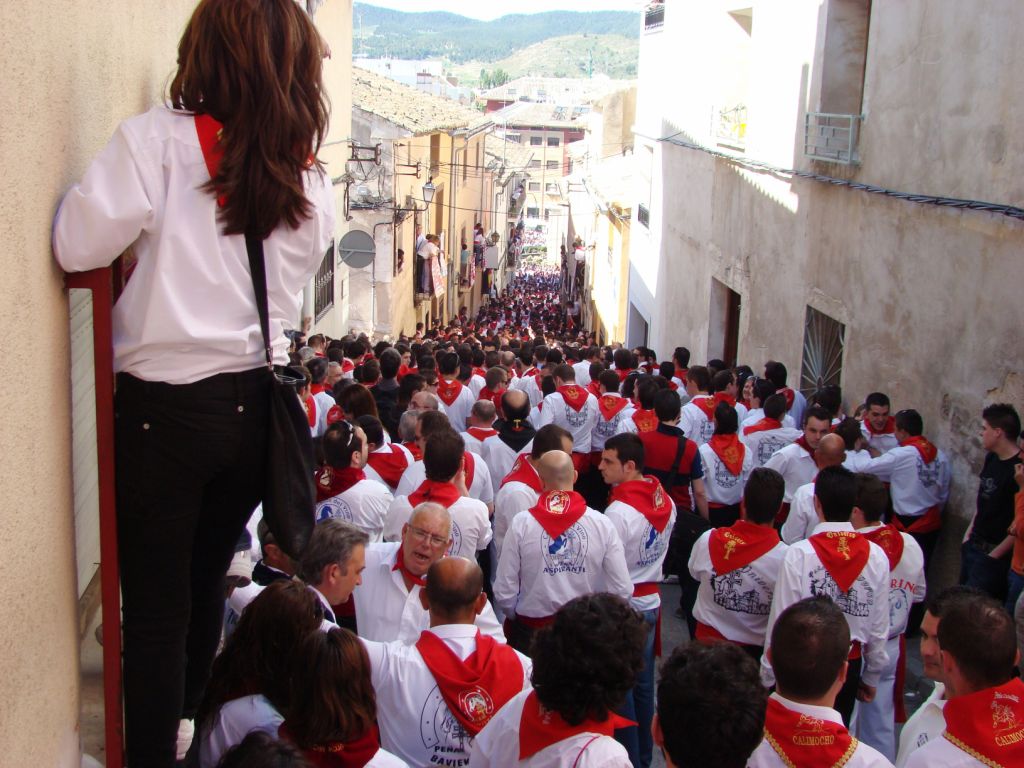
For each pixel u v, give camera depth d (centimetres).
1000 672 331
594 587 523
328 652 310
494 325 3703
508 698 355
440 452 532
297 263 275
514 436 786
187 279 256
